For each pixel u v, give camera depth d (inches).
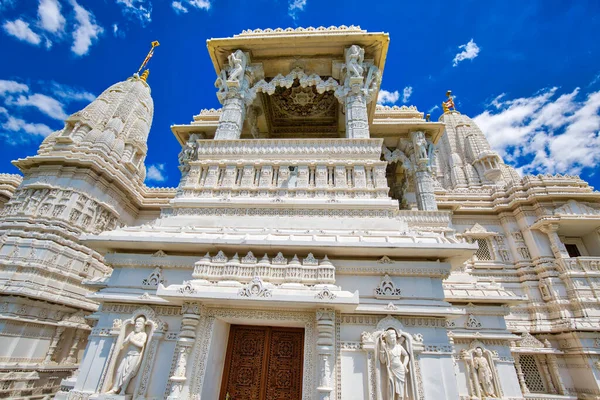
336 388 240.4
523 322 684.7
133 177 933.8
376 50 480.1
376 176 362.6
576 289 657.6
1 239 689.6
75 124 883.4
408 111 645.3
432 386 236.5
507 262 765.9
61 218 724.7
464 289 455.8
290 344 294.8
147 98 1133.7
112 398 241.9
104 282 392.5
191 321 259.9
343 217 333.1
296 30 486.6
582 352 594.6
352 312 265.7
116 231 319.0
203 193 369.4
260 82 492.1
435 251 272.1
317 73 525.0
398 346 245.6
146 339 271.3
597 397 556.7
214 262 282.5
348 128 431.8
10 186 920.9
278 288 253.6
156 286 296.0
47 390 634.2
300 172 374.6
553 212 754.8
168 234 309.1
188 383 243.8
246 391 280.4
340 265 285.7
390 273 281.4
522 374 611.5
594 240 746.2
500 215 821.9
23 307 623.8
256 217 341.4
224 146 406.9
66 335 706.2
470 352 421.7
